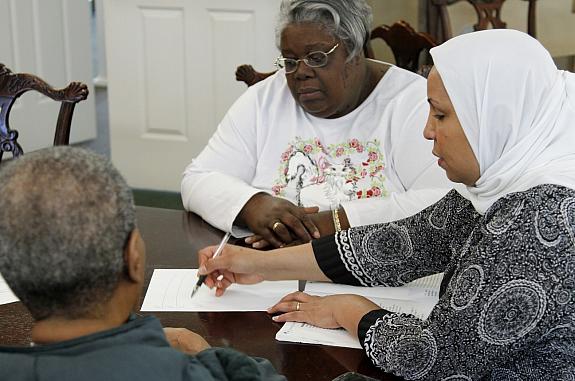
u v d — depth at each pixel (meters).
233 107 2.38
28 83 2.33
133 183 4.57
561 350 1.37
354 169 2.24
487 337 1.36
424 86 2.25
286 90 2.32
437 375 1.40
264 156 2.30
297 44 2.12
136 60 4.37
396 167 2.23
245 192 2.11
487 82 1.44
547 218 1.34
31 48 5.19
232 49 4.21
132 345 0.99
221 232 2.10
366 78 2.27
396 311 1.67
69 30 5.39
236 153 2.32
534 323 1.34
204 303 1.68
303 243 2.00
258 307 1.67
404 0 4.62
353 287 1.78
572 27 4.61
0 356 0.98
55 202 0.95
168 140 4.45
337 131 2.27
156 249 1.97
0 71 2.34
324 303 1.59
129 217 1.00
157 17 4.28
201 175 2.25
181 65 4.31
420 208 2.05
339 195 2.22
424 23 4.59
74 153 1.00
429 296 1.75
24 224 0.95
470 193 1.56
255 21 4.14
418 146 2.19
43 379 0.95
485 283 1.36
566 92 1.46
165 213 2.23
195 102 4.34
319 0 2.09
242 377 1.07
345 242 1.77
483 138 1.46
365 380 1.23
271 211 2.03
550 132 1.44
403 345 1.42
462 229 1.70
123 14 4.32
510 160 1.45
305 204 2.23
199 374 1.01
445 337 1.39
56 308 1.00
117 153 4.55
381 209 2.06
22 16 5.11
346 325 1.53
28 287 0.98
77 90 2.29
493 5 3.69
